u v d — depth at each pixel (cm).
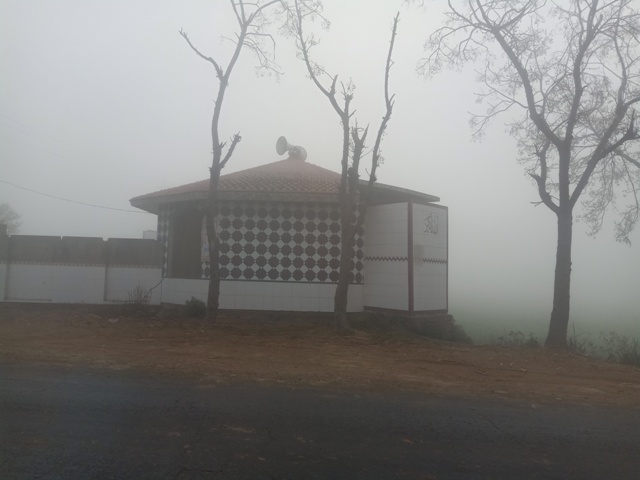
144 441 653
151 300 1953
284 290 1738
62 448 626
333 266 1755
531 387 985
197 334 1424
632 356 1375
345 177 1499
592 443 693
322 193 1683
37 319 1652
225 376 983
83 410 762
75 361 1067
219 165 1516
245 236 1747
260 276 1742
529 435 717
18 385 880
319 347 1311
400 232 1736
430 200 1920
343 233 1515
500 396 913
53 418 727
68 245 1961
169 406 790
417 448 658
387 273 1761
